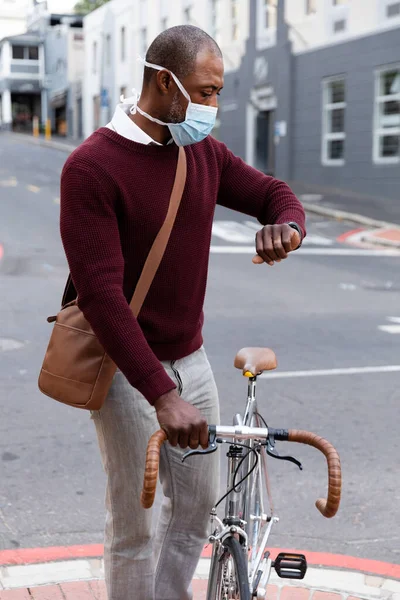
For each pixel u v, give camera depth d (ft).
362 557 18.71
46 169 149.48
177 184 11.97
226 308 48.29
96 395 11.98
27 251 70.64
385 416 28.48
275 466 24.29
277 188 13.25
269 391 31.32
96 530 19.97
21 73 256.11
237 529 11.66
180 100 11.39
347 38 110.01
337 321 44.96
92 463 24.18
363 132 108.78
